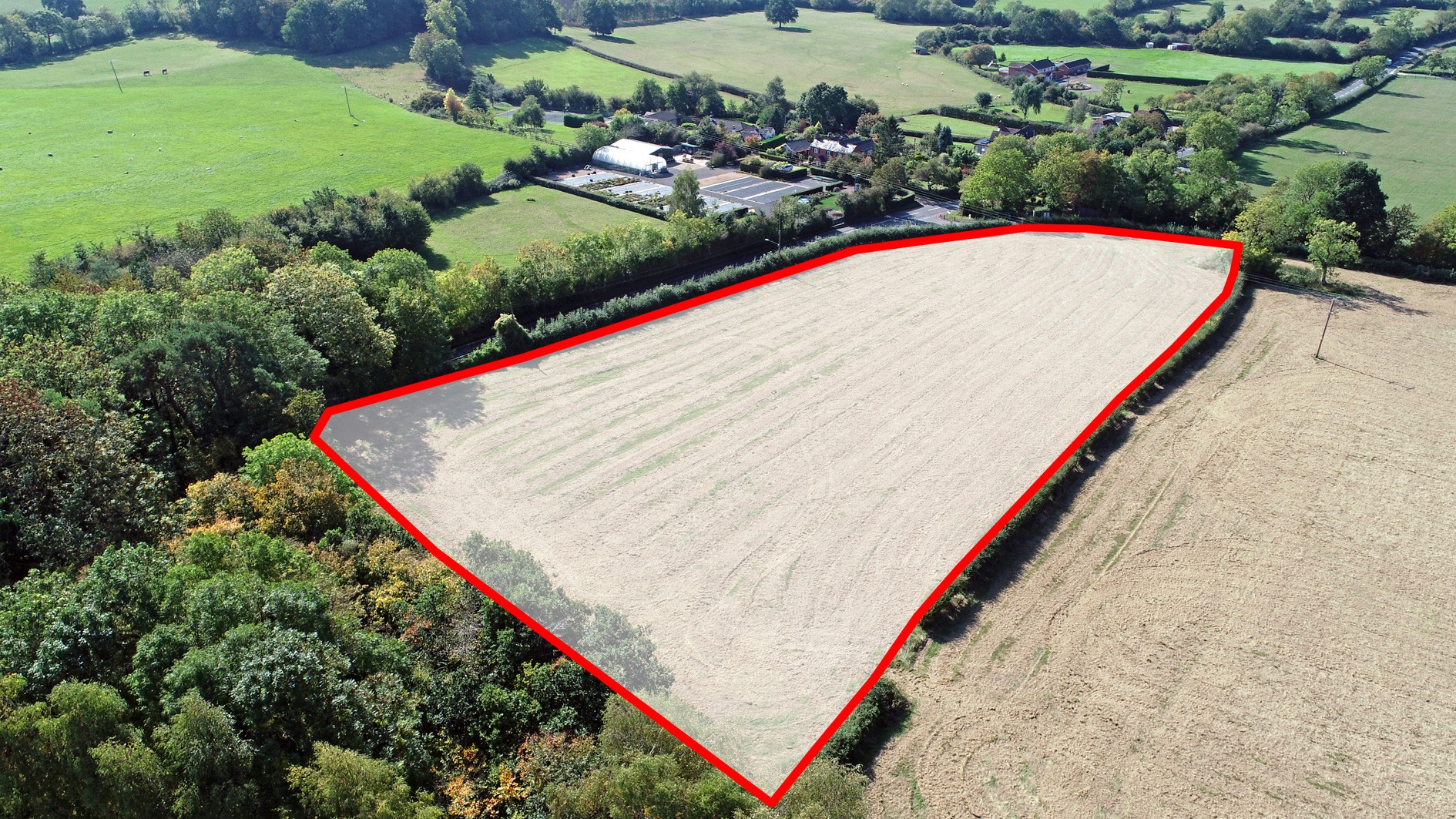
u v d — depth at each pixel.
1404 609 53.34
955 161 139.00
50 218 112.88
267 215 106.25
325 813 31.17
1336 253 96.50
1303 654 49.97
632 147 150.12
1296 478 65.31
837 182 141.75
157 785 30.50
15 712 31.36
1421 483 64.94
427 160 145.50
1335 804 41.72
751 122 178.38
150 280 82.12
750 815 34.19
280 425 61.78
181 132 152.25
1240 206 112.94
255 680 33.28
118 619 37.25
